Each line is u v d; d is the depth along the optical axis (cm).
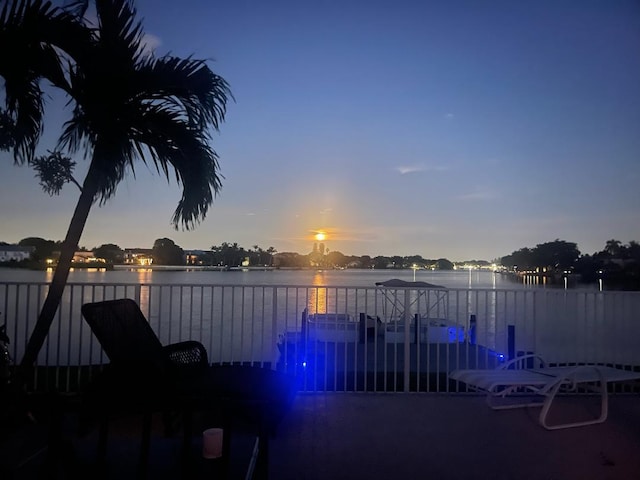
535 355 548
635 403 529
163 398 265
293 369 642
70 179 509
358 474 352
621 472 360
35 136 450
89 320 409
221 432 304
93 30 458
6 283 540
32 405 244
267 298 2864
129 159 486
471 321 958
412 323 926
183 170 489
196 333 1505
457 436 429
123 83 459
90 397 373
